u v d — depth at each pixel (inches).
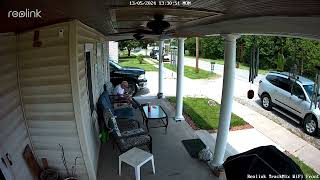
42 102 164.6
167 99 441.7
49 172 176.6
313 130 293.1
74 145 175.0
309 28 96.9
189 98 449.1
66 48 154.9
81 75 176.2
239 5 77.0
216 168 201.8
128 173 204.4
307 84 321.4
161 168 212.1
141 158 191.5
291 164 119.0
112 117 228.4
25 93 163.5
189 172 207.2
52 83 161.2
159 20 127.2
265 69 504.4
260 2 67.7
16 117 155.4
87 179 188.9
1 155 129.6
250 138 283.0
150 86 553.3
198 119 333.1
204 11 99.3
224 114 194.9
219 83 601.3
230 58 183.3
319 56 343.0
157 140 267.3
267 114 367.6
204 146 252.7
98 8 90.6
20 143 156.9
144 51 1542.8
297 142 277.7
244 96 468.4
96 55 273.7
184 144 257.3
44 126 169.6
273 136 291.0
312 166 228.8
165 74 716.7
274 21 109.8
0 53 136.7
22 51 158.2
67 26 152.0
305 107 307.6
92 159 190.7
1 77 136.0
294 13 84.1
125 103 328.5
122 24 177.6
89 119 200.8
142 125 308.8
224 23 147.5
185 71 771.4
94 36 255.1
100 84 315.3
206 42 1104.8
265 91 387.9
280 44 413.1
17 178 143.1
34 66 159.3
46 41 155.9
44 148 175.9
